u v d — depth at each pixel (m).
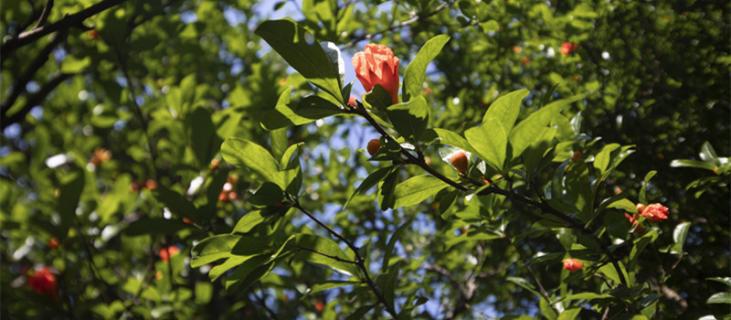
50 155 1.82
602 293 0.91
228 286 0.84
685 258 1.29
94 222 1.29
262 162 0.83
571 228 0.89
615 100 1.41
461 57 1.79
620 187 1.35
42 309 1.21
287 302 1.72
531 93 1.62
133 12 1.30
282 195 0.83
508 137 0.79
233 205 1.50
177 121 1.45
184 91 1.46
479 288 1.63
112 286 1.31
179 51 1.87
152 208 1.37
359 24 1.37
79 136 1.93
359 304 1.30
